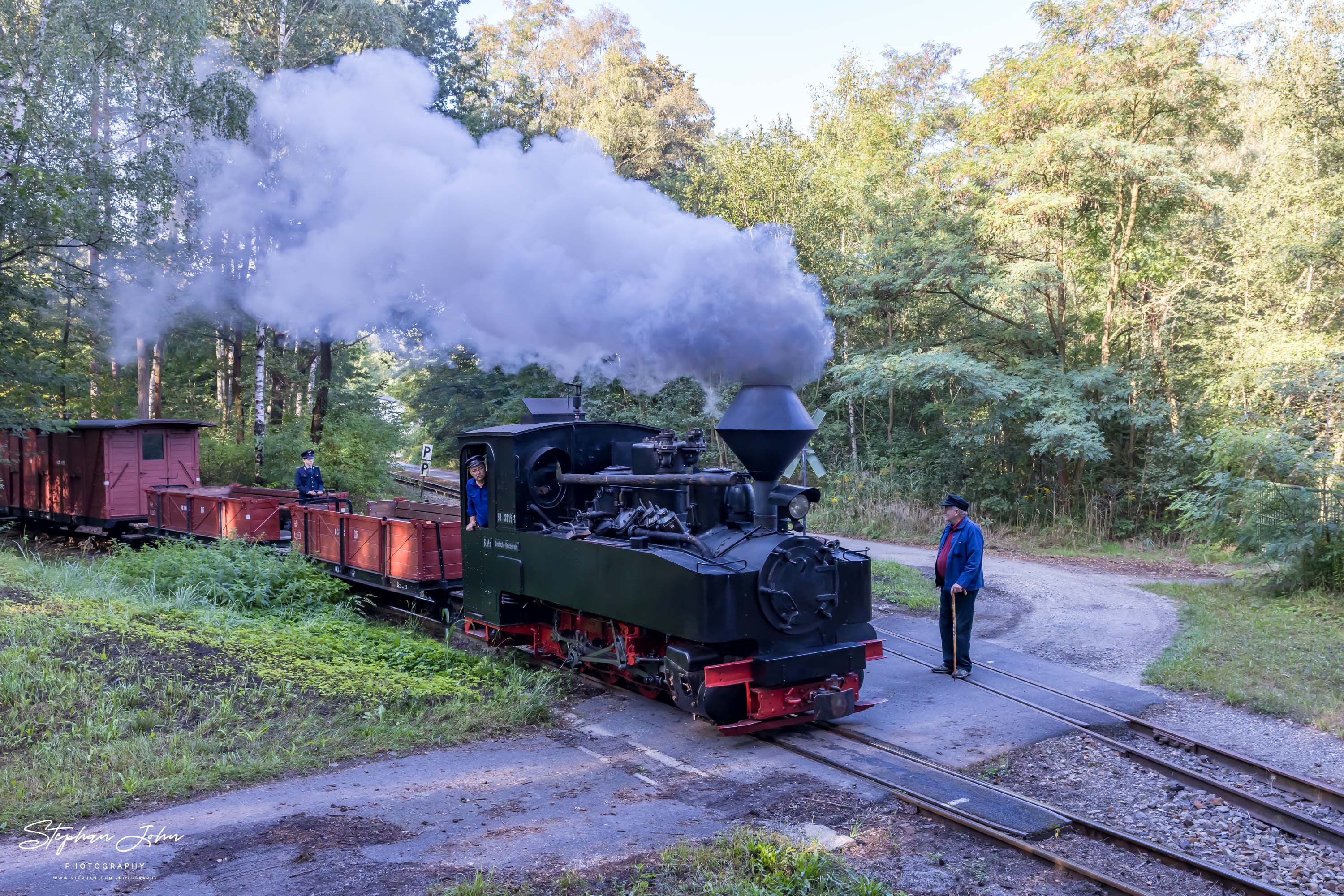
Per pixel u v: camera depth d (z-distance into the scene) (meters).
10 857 4.25
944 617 8.12
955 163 20.97
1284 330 16.52
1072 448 16.84
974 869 4.47
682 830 4.79
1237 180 21.52
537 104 26.91
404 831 4.68
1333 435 12.05
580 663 8.01
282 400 23.55
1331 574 11.20
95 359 20.92
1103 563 15.51
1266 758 6.15
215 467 19.59
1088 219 18.52
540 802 5.20
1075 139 16.94
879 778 5.63
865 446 23.72
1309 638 9.14
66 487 16.02
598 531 7.41
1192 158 18.33
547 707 7.01
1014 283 18.08
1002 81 19.14
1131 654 8.91
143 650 7.46
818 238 22.12
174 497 14.52
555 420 8.73
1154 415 17.70
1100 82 17.55
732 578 6.14
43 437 16.66
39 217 12.81
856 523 19.33
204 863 4.23
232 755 5.66
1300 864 4.66
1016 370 19.58
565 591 7.50
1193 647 8.83
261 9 18.86
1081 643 9.30
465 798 5.21
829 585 6.63
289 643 8.29
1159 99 17.58
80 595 9.33
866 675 8.14
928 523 18.67
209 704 6.53
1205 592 11.93
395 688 7.18
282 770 5.51
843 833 4.86
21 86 13.28
